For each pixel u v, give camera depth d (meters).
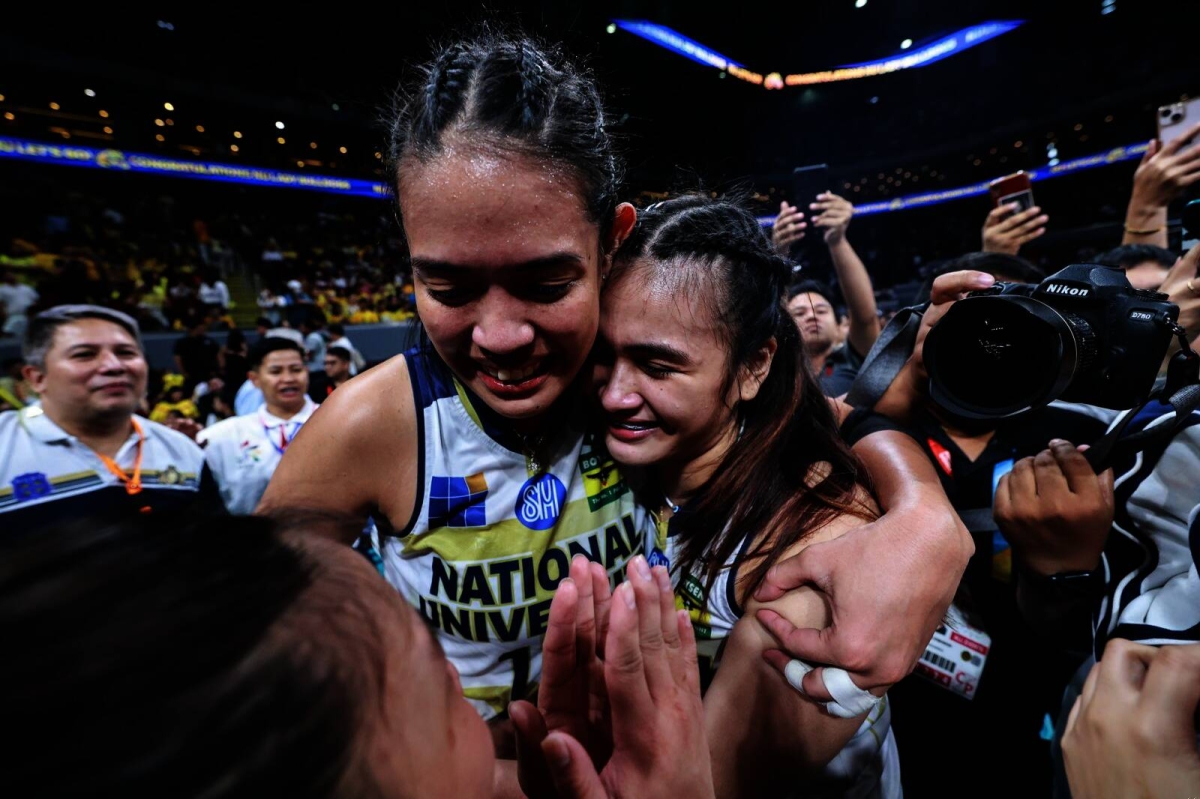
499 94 0.45
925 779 0.97
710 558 0.65
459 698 0.30
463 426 0.62
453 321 0.51
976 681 0.90
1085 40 17.58
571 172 0.48
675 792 0.35
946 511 0.56
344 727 0.21
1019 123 18.36
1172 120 1.35
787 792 0.55
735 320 0.60
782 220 1.79
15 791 0.16
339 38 11.94
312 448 0.61
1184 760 0.36
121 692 0.17
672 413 0.62
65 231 10.27
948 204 20.78
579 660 0.41
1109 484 0.61
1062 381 0.58
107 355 1.52
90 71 10.77
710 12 15.67
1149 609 0.57
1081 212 17.78
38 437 1.50
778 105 21.33
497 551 0.65
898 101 21.17
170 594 0.20
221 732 0.17
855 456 0.68
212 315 9.02
